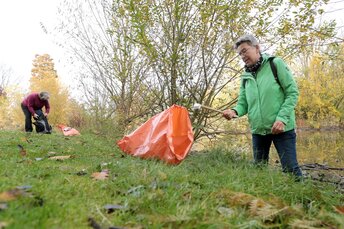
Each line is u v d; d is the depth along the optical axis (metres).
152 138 4.79
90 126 11.81
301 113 24.12
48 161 3.73
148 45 6.65
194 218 2.04
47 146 5.43
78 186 2.51
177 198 2.47
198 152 7.05
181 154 4.60
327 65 22.38
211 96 7.46
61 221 1.71
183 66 6.92
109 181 2.82
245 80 4.41
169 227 1.92
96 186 2.63
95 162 3.95
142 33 6.51
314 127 23.67
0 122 29.98
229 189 2.92
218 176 3.57
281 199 2.87
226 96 8.04
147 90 8.49
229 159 5.46
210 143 7.98
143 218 2.04
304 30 6.51
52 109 22.58
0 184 2.17
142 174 3.14
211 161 5.21
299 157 8.88
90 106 11.18
